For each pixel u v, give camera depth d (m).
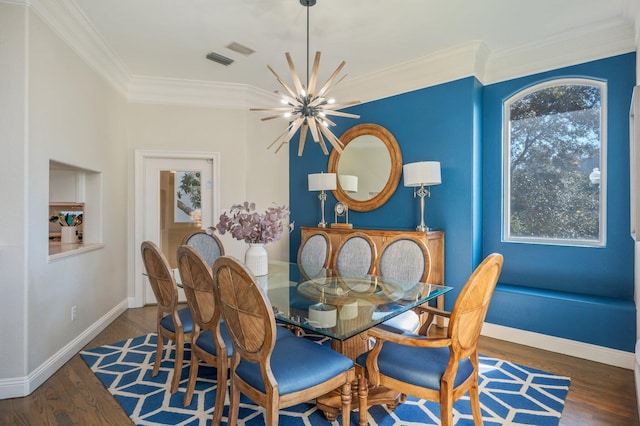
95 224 3.54
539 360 2.82
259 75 4.17
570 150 3.32
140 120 4.25
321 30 3.11
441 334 3.38
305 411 2.11
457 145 3.56
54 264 2.64
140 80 4.17
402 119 3.96
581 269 3.19
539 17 2.88
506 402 2.20
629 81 2.97
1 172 2.28
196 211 4.56
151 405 2.15
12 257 2.28
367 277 2.84
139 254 4.29
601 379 2.50
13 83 2.31
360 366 1.88
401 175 3.98
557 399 2.23
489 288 1.67
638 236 2.05
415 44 3.36
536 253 3.42
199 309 1.98
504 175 3.65
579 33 3.10
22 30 2.33
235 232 2.69
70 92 2.90
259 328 1.49
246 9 2.77
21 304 2.29
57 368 2.63
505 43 3.33
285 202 5.07
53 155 2.65
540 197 3.48
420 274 2.75
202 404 2.17
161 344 2.52
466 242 3.51
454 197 3.59
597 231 3.19
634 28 2.86
